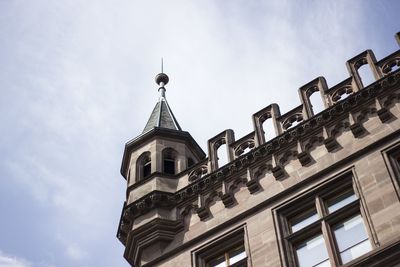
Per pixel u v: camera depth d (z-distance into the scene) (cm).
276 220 2523
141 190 2977
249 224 2577
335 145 2622
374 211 2300
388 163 2422
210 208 2770
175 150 3181
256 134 2930
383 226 2241
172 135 3238
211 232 2659
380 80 2672
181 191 2883
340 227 2381
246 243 2516
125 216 2911
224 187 2778
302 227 2483
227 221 2645
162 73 3797
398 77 2652
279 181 2661
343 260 2283
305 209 2530
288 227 2508
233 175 2803
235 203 2712
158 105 3600
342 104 2698
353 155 2528
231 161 2831
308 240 2423
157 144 3178
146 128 3391
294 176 2638
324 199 2508
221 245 2603
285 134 2761
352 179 2473
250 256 2453
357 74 2844
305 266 2353
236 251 2572
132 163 3169
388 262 2123
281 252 2398
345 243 2323
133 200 2952
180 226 2781
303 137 2723
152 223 2783
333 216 2406
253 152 2794
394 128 2533
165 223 2784
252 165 2781
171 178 3012
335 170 2536
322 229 2391
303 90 2945
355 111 2670
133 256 2819
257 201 2648
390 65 2777
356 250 2281
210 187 2833
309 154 2664
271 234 2484
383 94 2647
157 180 2981
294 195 2562
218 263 2581
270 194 2638
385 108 2600
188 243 2681
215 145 3042
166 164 3150
